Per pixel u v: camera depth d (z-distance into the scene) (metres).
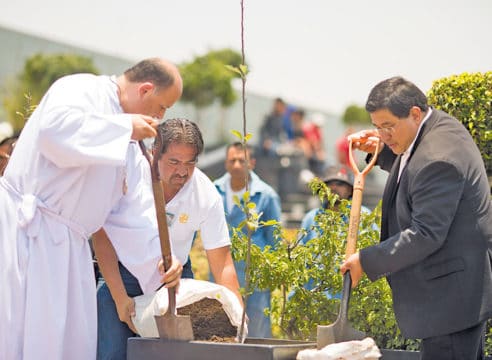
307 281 5.15
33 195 4.34
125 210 4.59
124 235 4.54
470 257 3.97
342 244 5.13
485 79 4.96
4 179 4.43
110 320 4.67
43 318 4.28
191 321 4.32
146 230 4.56
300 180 18.67
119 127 4.14
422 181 3.95
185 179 4.68
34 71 15.75
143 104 4.41
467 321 3.94
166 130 4.62
